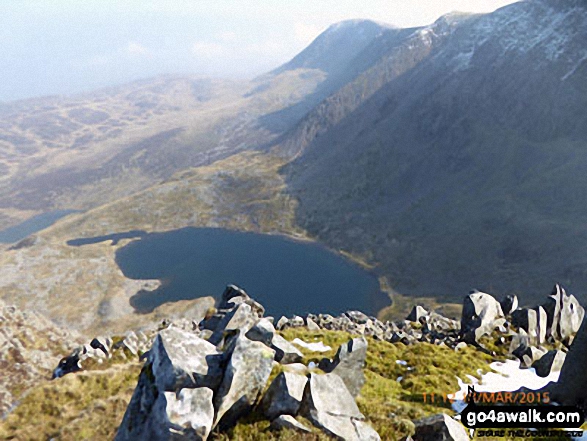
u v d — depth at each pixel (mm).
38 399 29797
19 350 50812
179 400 13477
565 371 24109
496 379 28641
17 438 25562
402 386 26297
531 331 38781
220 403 14359
